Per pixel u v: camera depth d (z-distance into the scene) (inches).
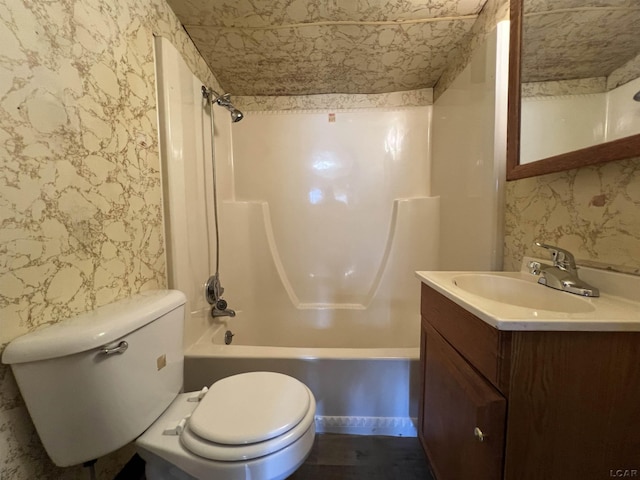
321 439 49.1
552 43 35.6
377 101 79.9
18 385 24.5
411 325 74.7
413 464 44.7
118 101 37.7
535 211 41.4
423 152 78.8
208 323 62.2
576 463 23.5
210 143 64.8
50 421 25.4
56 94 29.0
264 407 31.6
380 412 49.6
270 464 27.2
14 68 25.1
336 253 82.0
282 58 64.5
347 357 48.5
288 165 81.2
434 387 38.0
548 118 36.4
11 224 25.0
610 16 29.0
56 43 29.0
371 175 80.4
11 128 24.9
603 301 28.0
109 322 28.1
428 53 63.1
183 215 51.9
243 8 50.1
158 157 46.7
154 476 31.0
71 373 25.3
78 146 31.7
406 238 77.7
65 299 29.9
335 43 59.6
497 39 45.7
